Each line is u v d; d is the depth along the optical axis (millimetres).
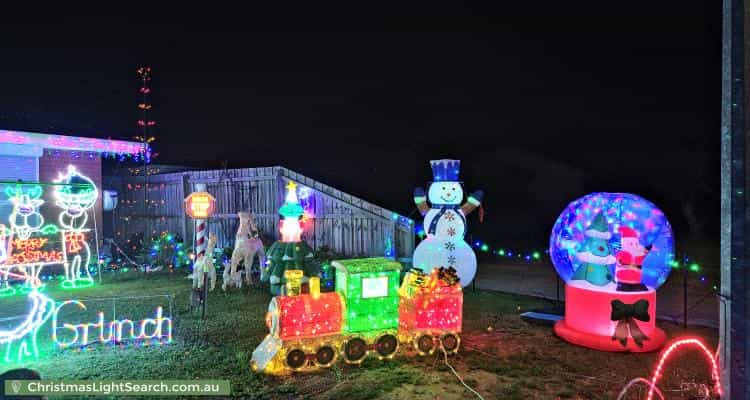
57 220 13625
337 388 5707
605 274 7207
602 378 6016
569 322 7559
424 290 6797
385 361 6605
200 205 9984
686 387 5680
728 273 3566
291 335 6160
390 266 6672
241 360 6520
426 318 6777
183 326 8180
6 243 10852
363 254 13195
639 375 6098
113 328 8000
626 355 6797
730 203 3482
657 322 8336
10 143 12695
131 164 20156
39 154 13383
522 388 5734
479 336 7711
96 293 10867
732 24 3396
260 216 15383
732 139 3439
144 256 14719
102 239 14719
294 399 5418
